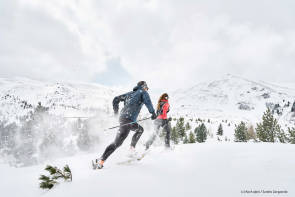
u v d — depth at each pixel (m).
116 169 2.83
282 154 3.30
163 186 1.99
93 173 2.71
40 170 3.40
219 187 1.86
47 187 2.39
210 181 2.04
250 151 3.81
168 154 3.92
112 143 3.22
